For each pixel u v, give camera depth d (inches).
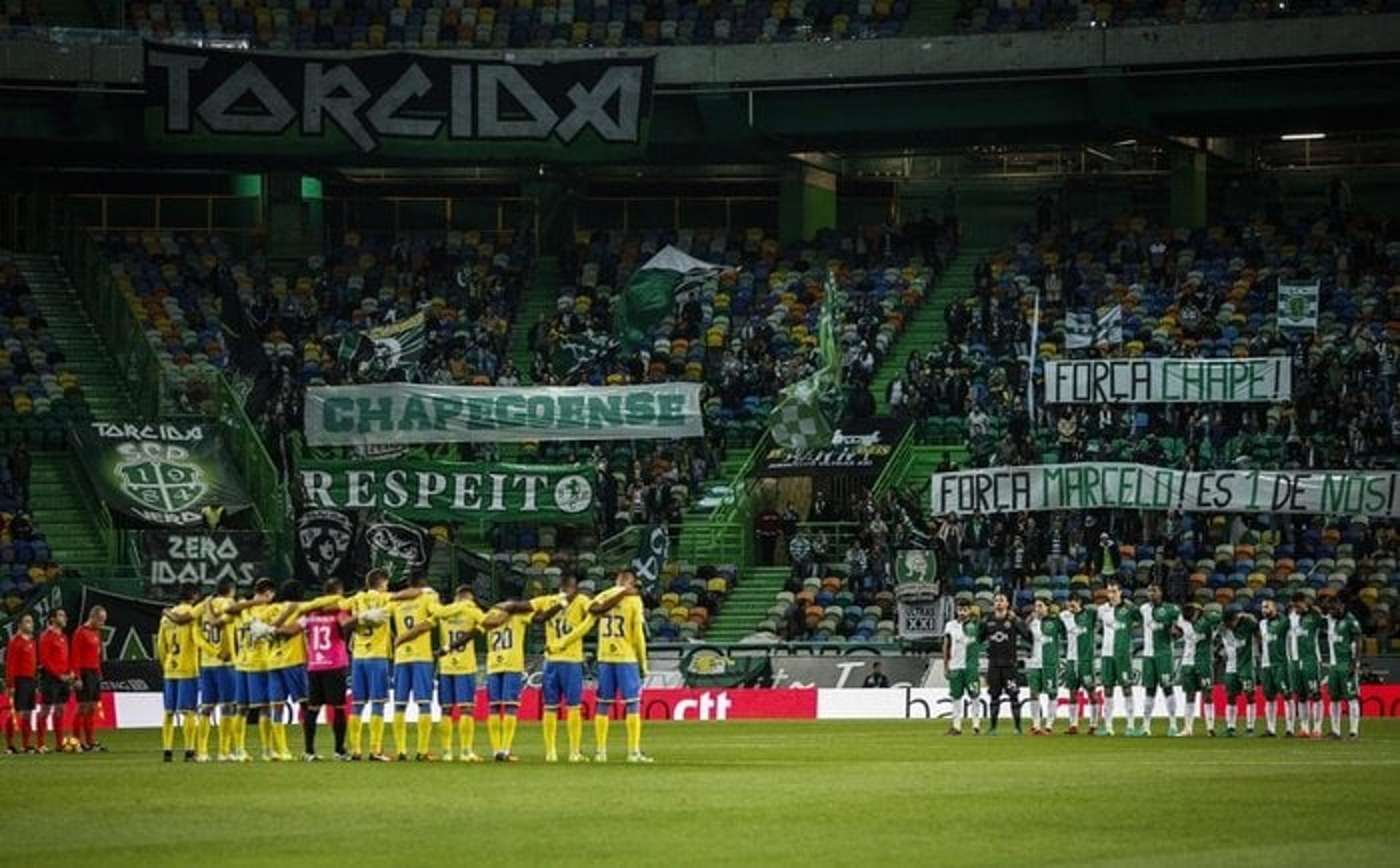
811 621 4987.7
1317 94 5654.5
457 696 3004.4
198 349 5910.4
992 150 6486.2
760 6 6250.0
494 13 6314.0
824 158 6476.4
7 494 5310.0
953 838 1934.1
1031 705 4023.1
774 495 5580.7
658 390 5447.8
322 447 5482.3
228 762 3078.2
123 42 5816.9
